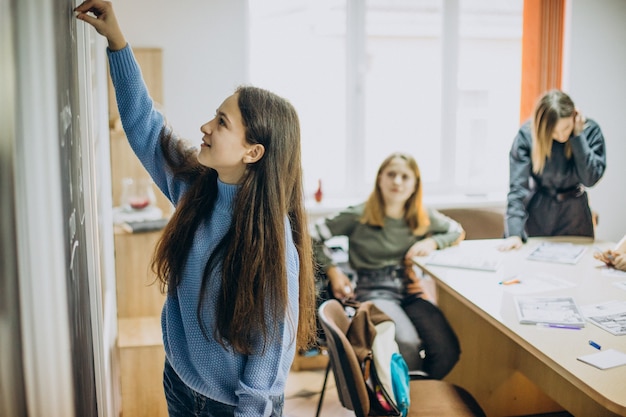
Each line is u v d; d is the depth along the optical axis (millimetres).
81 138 1348
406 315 3062
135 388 2875
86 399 1221
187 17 3770
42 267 830
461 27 4316
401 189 3186
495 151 4484
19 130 768
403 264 3299
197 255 1344
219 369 1365
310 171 4238
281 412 1451
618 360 1785
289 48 4074
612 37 4363
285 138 1324
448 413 2172
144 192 3406
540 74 4246
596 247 3152
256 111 1292
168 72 3799
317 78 4148
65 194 946
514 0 4336
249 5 3955
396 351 2256
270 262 1285
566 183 3365
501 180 4520
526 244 3234
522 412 3037
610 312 2199
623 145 4504
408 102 4312
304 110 4168
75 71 1256
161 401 2895
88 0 1345
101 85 2393
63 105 958
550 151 3246
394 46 4234
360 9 4121
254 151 1300
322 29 4105
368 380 2164
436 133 4375
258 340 1305
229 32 3828
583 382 1654
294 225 1419
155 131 1518
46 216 833
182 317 1374
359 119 4215
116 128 3240
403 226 3287
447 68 4293
